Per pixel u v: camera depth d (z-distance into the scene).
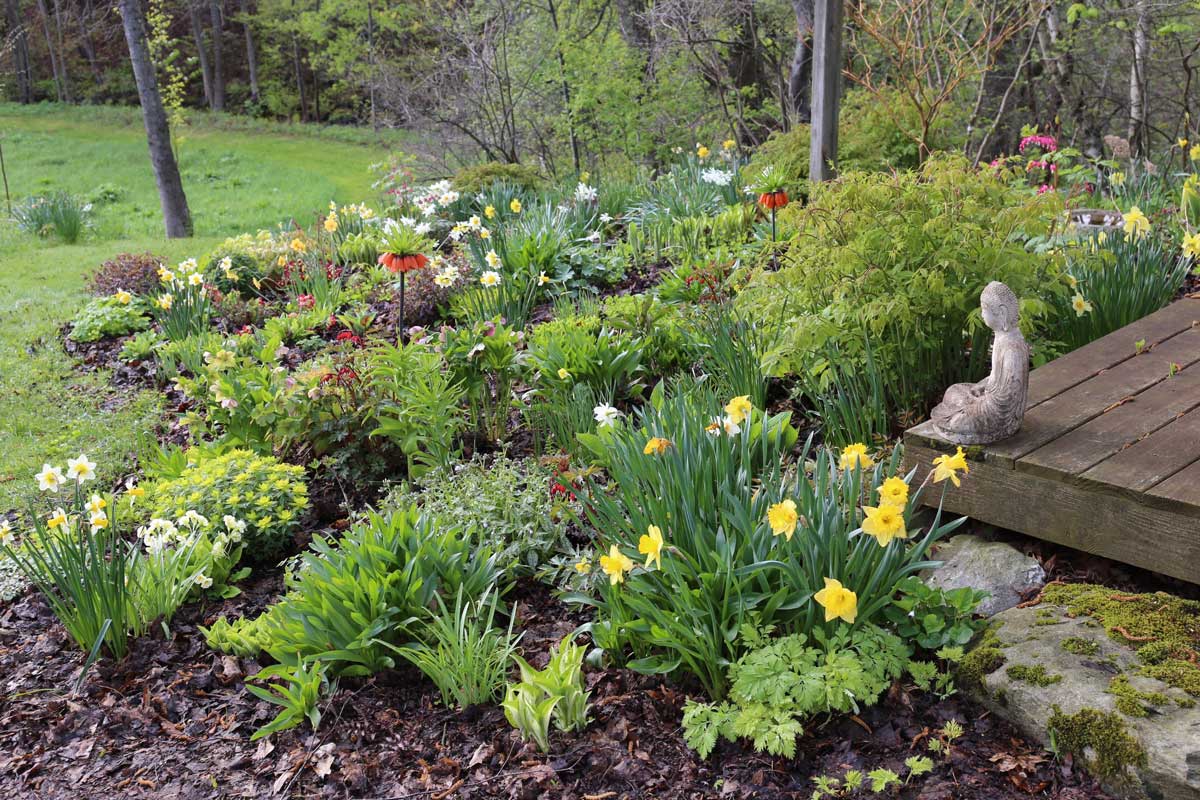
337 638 3.15
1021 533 3.36
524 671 2.81
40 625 3.77
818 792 2.48
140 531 3.86
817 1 6.92
